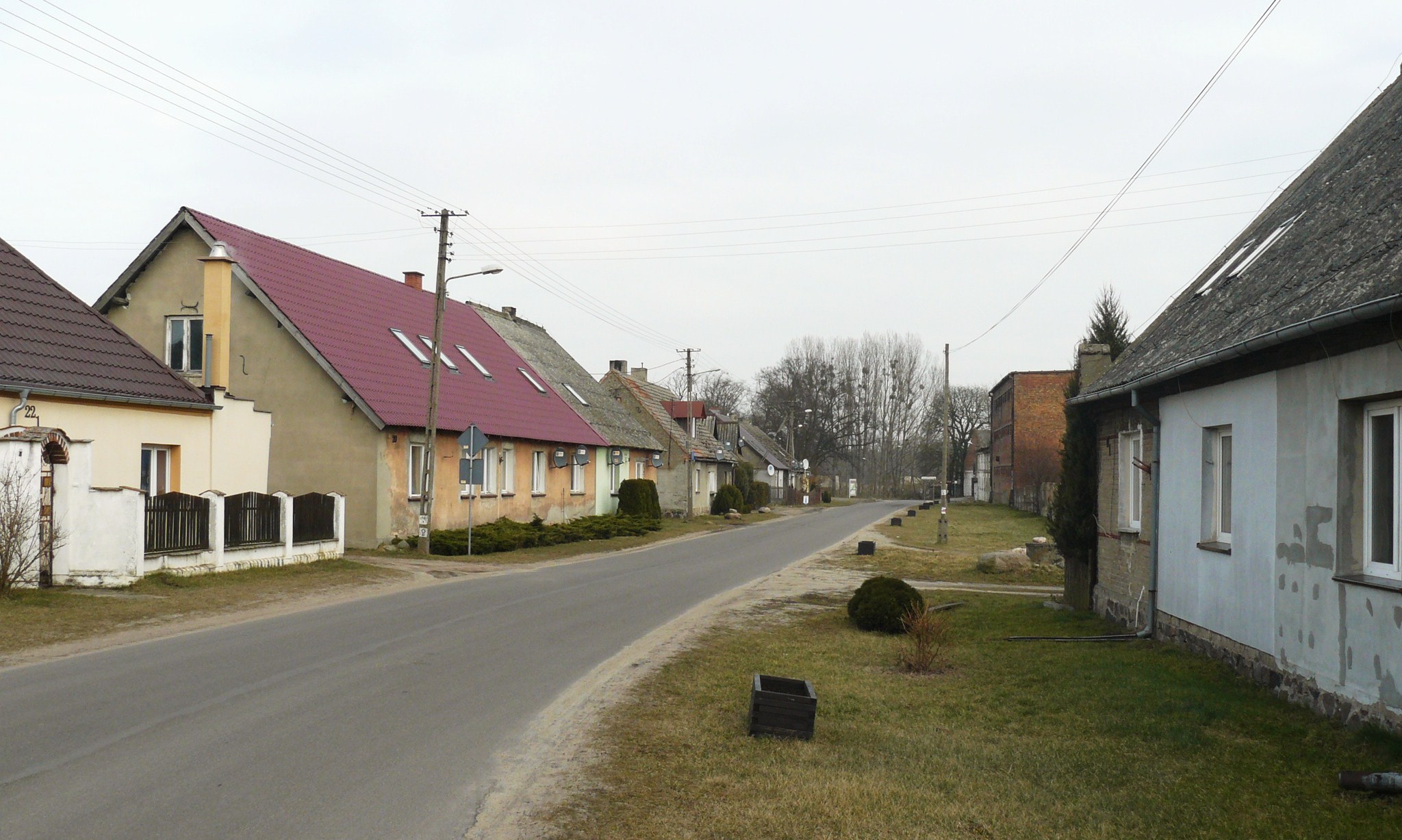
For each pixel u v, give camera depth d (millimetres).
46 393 15062
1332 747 7305
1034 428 64312
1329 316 7309
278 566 18750
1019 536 36750
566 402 38781
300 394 23953
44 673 9367
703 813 5918
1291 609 8680
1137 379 11883
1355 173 11148
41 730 7262
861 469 109312
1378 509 7633
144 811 5602
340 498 21188
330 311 26312
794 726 7805
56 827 5297
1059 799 6414
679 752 7273
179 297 24266
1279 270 10648
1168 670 10281
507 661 10812
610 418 43844
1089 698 9312
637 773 6691
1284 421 8820
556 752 7168
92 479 15352
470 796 6074
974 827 5844
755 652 11930
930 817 5992
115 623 12305
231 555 17406
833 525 45938
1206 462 10922
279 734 7363
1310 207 12008
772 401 98625
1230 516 10648
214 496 16984
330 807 5777
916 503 84938
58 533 14391
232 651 10734
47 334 16406
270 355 24109
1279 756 7266
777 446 93125
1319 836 5660
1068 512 16203
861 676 10656
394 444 24125
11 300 16406
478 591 17391
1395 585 7035
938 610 15898
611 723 8086
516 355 38188
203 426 18781
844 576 22000
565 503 35781
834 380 96938
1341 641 7805
